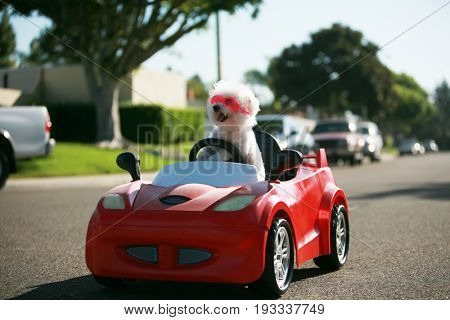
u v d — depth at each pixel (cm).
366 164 3069
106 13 2153
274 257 463
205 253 445
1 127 1291
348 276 566
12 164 1319
